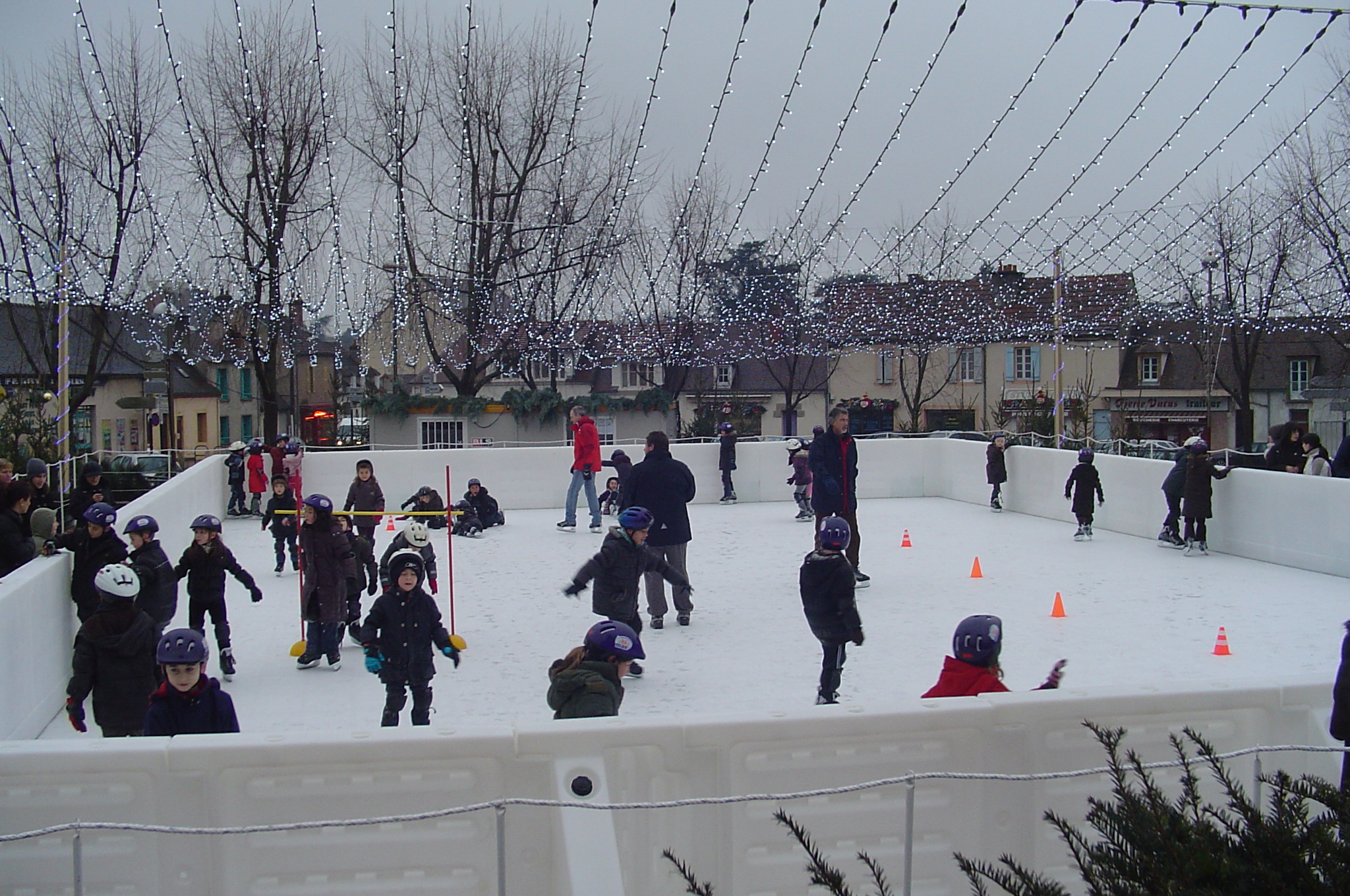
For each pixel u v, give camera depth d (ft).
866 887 14.23
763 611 33.37
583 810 13.53
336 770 13.41
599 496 59.98
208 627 32.45
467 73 79.77
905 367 150.82
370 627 21.03
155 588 24.16
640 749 14.02
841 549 22.52
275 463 55.72
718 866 14.08
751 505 61.36
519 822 13.60
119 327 101.81
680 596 31.37
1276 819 10.21
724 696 24.31
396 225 90.53
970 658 16.94
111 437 119.14
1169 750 15.26
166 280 87.81
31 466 35.60
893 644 28.94
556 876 13.56
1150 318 109.60
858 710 14.43
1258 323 103.30
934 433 107.55
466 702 24.25
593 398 81.41
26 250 75.41
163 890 13.21
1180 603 33.81
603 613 25.49
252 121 74.33
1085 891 12.48
